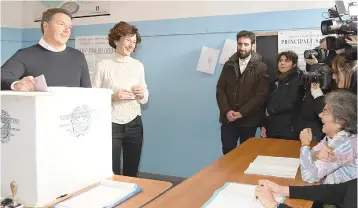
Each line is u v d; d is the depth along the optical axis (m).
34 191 1.03
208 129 3.29
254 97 2.65
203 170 1.60
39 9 3.94
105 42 3.65
